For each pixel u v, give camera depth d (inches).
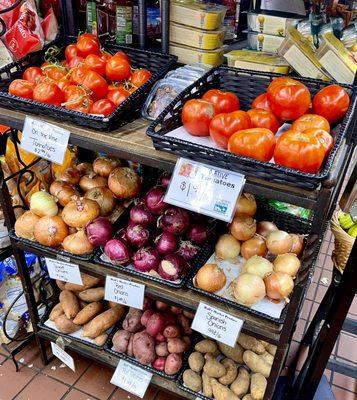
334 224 70.1
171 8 58.4
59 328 65.0
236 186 38.8
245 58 56.6
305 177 34.6
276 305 46.4
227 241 51.3
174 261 49.9
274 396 62.5
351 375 61.1
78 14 67.2
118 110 46.6
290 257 47.8
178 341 60.1
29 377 69.7
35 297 72.1
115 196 58.6
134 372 61.5
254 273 46.9
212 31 57.8
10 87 49.9
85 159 73.8
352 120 49.7
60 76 54.2
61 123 48.4
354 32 54.7
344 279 45.2
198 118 42.4
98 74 52.4
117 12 62.8
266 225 53.6
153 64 60.4
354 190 59.8
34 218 56.7
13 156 64.9
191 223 53.4
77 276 56.8
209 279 47.3
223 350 60.0
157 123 42.8
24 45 61.1
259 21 57.6
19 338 74.1
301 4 59.3
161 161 42.9
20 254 60.6
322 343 51.3
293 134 36.5
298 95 41.8
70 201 56.1
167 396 67.0
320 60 52.2
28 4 60.5
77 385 68.6
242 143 37.1
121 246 51.2
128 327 62.0
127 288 52.5
